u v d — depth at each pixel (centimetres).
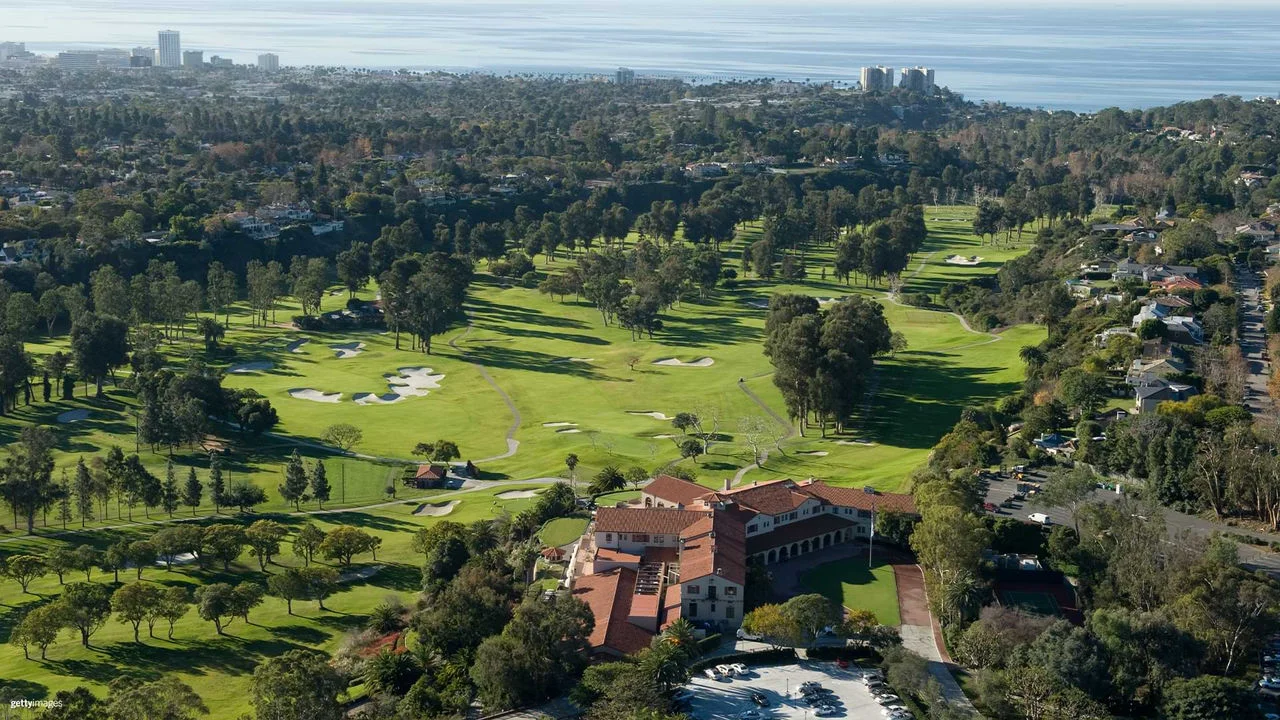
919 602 13825
